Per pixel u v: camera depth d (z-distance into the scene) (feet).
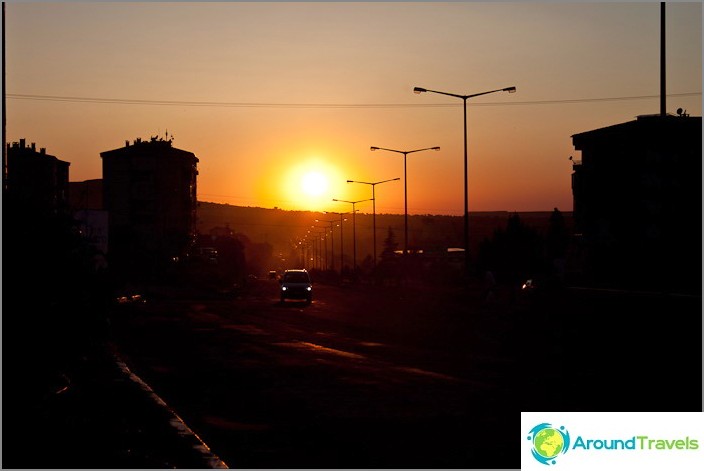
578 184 379.96
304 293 264.31
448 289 341.62
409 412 64.85
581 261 372.58
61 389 68.59
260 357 110.11
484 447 51.37
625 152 350.43
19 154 338.54
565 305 193.67
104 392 71.77
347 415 63.93
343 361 104.63
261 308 238.68
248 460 48.39
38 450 47.57
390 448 51.37
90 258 68.49
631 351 109.81
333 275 616.80
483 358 107.55
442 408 66.69
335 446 52.24
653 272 277.85
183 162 549.13
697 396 71.20
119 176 533.55
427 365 99.66
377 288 393.70
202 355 112.68
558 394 73.41
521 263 481.87
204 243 629.10
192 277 414.21
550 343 124.77
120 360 97.66
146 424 57.88
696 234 318.24
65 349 64.03
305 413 65.21
